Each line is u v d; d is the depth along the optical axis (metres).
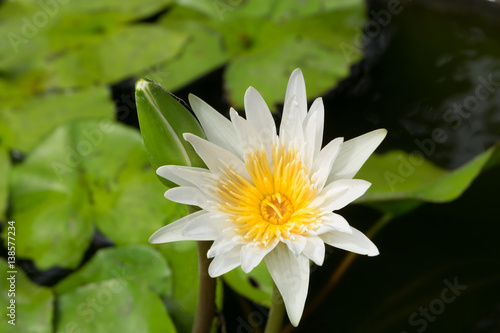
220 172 0.75
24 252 0.87
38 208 0.89
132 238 0.87
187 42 1.00
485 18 1.06
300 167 0.76
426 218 0.90
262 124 0.76
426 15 1.09
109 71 0.96
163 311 0.82
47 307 0.83
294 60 0.96
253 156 0.76
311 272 0.87
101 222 0.88
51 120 0.93
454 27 1.06
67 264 0.86
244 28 1.02
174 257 0.86
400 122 0.94
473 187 0.91
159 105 0.74
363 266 0.88
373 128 0.94
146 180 0.89
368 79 0.98
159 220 0.87
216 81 0.99
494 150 0.84
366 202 0.85
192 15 1.08
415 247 0.89
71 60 0.98
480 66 0.99
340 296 0.87
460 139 0.93
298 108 0.75
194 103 0.76
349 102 0.95
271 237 0.75
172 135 0.75
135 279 0.85
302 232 0.75
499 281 0.87
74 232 0.87
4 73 0.97
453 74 0.98
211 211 0.75
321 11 1.03
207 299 0.78
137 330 0.82
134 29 1.04
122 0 1.10
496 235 0.89
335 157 0.74
